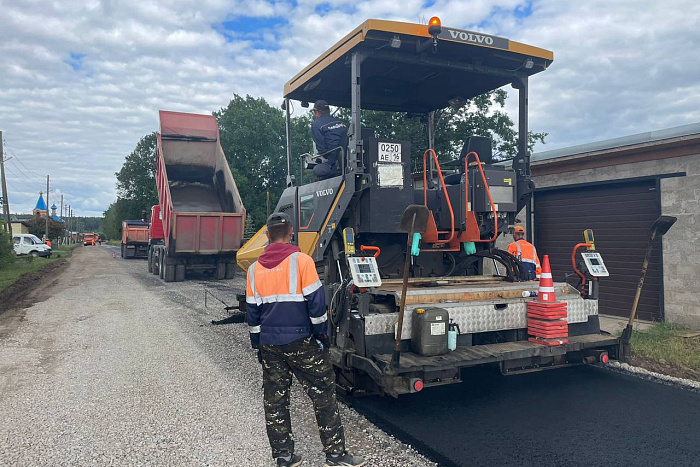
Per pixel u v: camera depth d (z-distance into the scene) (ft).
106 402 15.74
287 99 22.52
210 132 58.59
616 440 12.61
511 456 11.76
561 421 13.96
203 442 12.71
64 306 36.68
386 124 34.50
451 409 15.11
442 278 17.30
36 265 78.48
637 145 26.84
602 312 29.94
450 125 57.21
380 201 16.38
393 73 19.54
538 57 17.88
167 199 51.93
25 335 26.32
